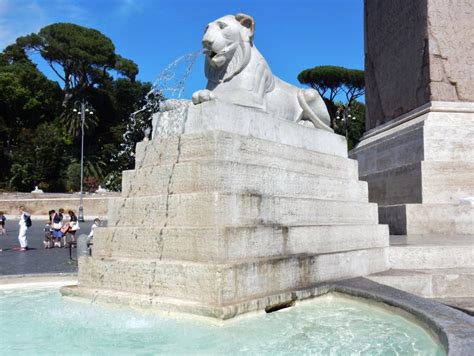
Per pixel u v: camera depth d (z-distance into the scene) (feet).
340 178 19.15
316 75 142.61
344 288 15.06
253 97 16.96
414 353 9.63
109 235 15.81
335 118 134.72
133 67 164.86
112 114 160.86
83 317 12.91
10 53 158.61
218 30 17.11
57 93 159.33
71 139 149.18
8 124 148.77
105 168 151.53
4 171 137.49
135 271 14.16
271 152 15.84
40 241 54.60
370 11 38.99
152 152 15.93
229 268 12.27
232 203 13.41
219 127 14.62
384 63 36.22
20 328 11.96
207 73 18.24
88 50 155.74
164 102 18.30
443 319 10.79
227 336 10.82
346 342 10.46
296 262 14.62
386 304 13.23
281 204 15.12
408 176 29.60
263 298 12.92
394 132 32.55
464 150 28.78
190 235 13.23
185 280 12.78
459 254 19.99
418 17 31.35
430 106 29.71
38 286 18.67
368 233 18.90
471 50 30.12
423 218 27.25
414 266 19.69
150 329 11.50
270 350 9.89
